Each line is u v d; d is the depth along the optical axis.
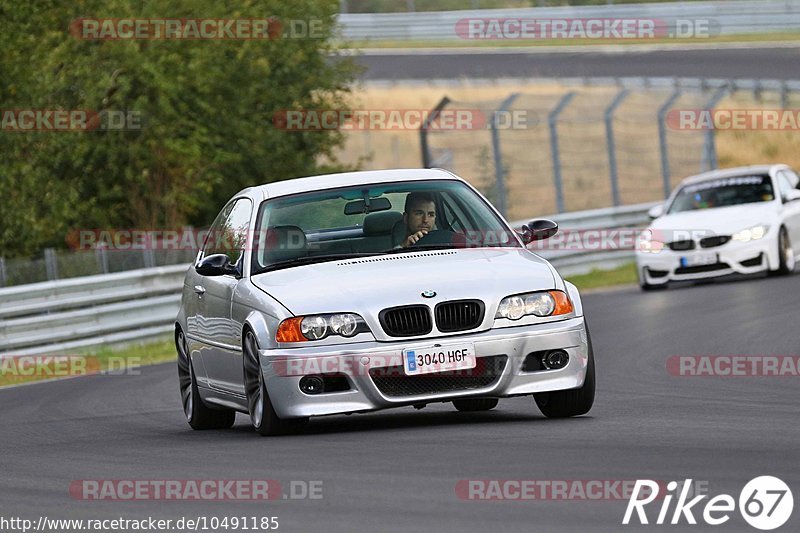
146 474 21.61
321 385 24.58
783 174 66.00
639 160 128.00
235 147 83.56
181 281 63.19
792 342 38.69
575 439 22.25
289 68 86.88
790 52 141.00
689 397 29.11
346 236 27.56
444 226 27.75
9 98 75.00
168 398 37.56
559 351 25.02
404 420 27.25
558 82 137.25
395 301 24.61
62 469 23.14
